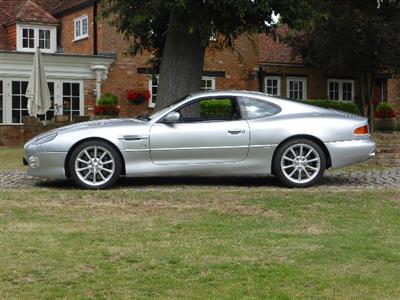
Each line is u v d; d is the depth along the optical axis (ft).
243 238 20.36
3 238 20.20
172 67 40.55
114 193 28.94
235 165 30.91
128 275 16.33
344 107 79.87
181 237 20.48
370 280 15.99
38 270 16.70
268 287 15.38
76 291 15.07
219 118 31.22
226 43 44.11
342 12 65.57
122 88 79.77
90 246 19.22
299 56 84.79
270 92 90.74
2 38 80.84
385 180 34.32
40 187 31.55
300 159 31.32
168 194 28.58
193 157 30.68
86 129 30.53
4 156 51.08
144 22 40.55
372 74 78.69
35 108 61.93
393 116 80.59
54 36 81.92
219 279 16.01
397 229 21.80
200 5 35.70
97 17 42.80
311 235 20.84
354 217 23.70
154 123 30.73
